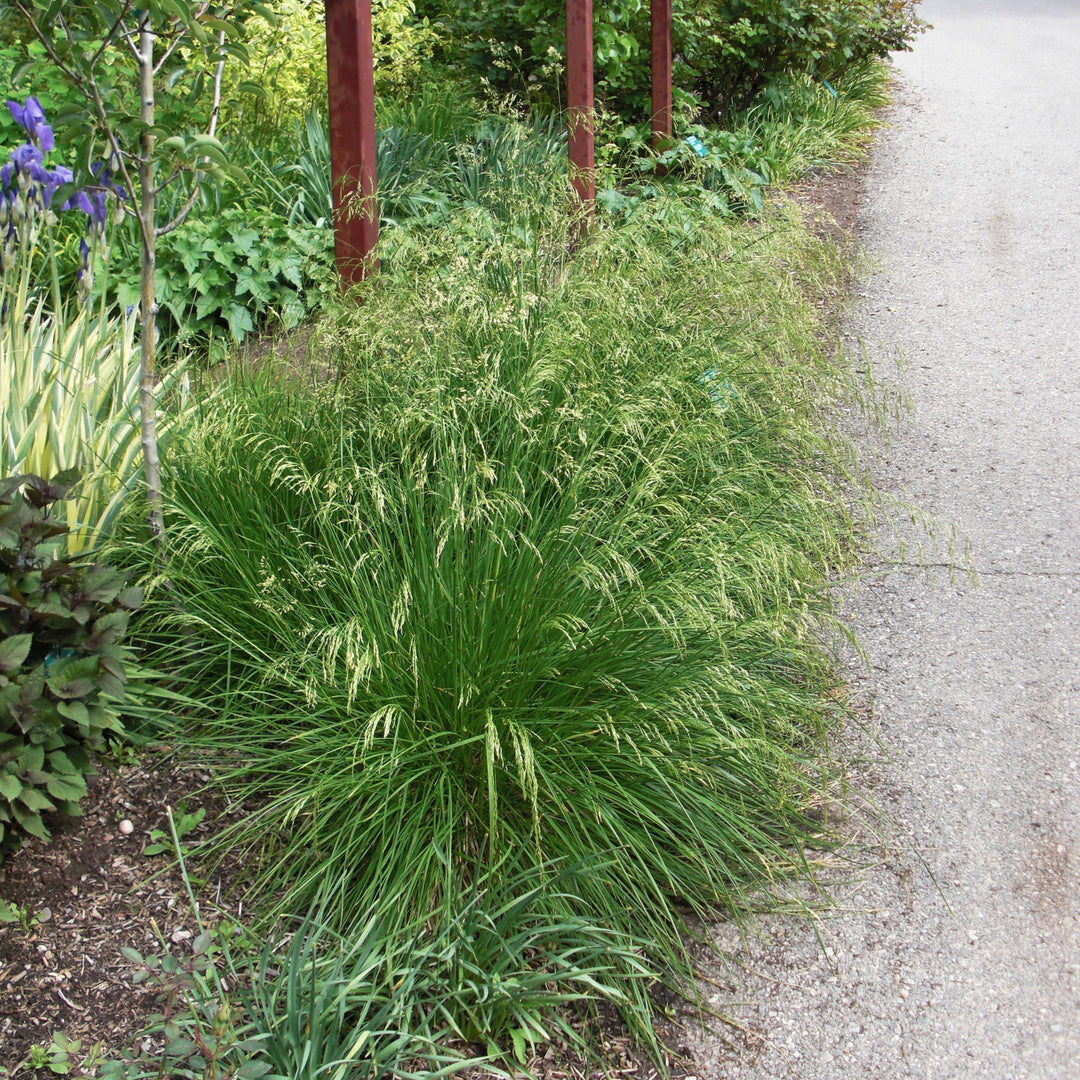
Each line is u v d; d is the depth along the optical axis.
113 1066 2.04
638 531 3.12
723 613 2.94
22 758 2.43
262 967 2.26
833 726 3.37
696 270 4.28
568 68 6.29
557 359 3.42
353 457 3.21
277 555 3.09
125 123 2.81
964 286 6.85
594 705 2.83
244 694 2.90
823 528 3.61
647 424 3.53
